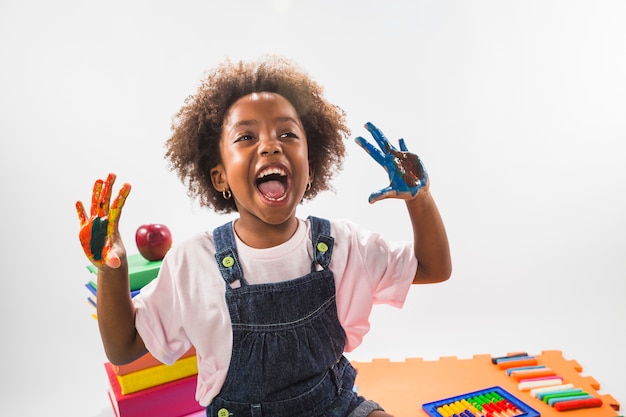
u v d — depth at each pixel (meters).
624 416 1.41
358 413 1.04
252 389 1.00
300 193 1.03
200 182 1.17
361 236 1.11
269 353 0.99
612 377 1.60
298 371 1.00
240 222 1.08
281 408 1.00
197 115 1.12
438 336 1.92
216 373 1.01
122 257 0.94
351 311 1.06
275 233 1.05
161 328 1.03
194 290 1.02
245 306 1.00
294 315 1.00
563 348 1.79
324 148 1.19
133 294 1.24
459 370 1.66
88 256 0.92
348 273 1.07
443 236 1.09
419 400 1.50
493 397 1.45
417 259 1.11
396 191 1.00
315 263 1.05
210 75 1.14
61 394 1.70
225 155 1.05
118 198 0.93
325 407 1.03
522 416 1.35
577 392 1.47
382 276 1.10
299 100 1.12
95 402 1.66
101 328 0.99
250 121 1.03
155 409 1.27
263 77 1.10
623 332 1.84
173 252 1.06
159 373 1.28
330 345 1.03
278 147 1.00
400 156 1.03
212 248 1.05
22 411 1.63
